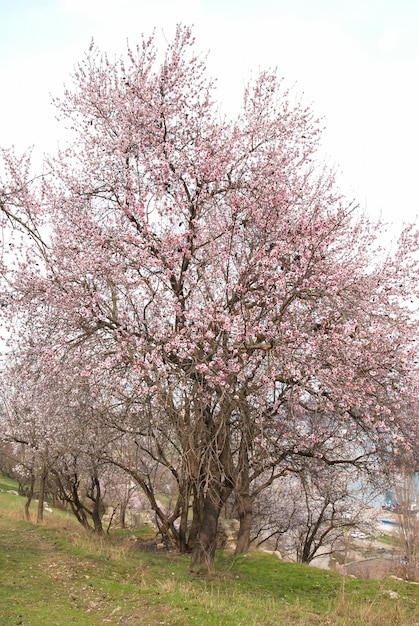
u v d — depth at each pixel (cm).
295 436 1251
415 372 1088
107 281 1199
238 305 1178
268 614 852
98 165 1359
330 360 1057
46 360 1168
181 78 1385
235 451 1414
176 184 1305
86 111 1398
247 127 1391
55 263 1205
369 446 1296
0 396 1892
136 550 1561
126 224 1259
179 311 1131
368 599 1012
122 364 1155
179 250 1217
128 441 1505
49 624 759
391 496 2102
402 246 1265
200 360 1074
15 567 1112
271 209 1219
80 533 1686
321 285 1111
